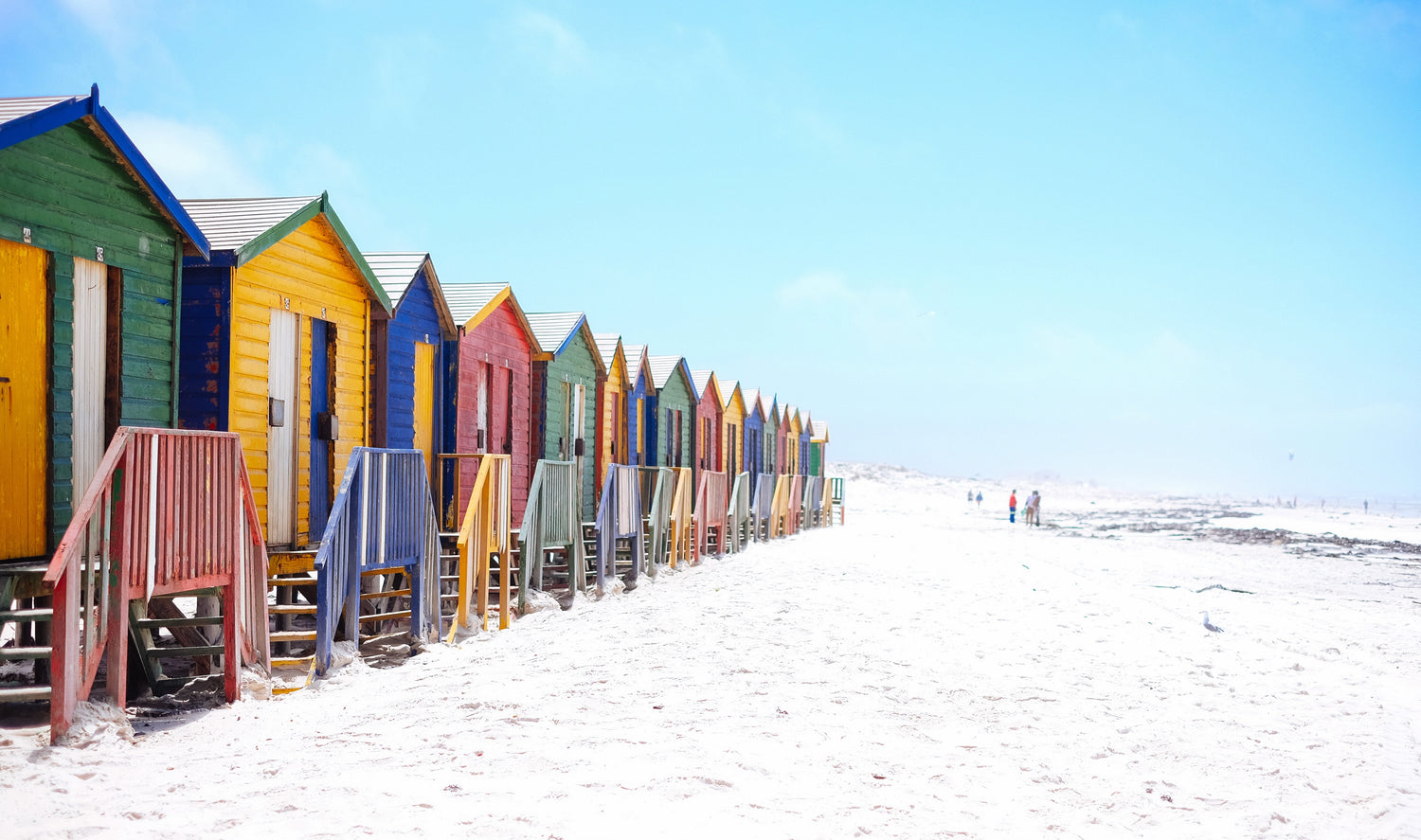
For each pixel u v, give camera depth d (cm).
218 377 919
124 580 594
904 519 5053
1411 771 628
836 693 766
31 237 704
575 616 1181
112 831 409
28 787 463
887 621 1152
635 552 1515
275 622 1010
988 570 1933
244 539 737
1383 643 1207
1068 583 1750
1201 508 10844
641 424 2278
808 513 3259
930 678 841
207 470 684
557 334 1772
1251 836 489
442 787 488
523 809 456
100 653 588
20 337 702
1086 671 915
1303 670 990
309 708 696
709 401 2767
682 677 807
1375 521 6825
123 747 564
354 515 848
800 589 1472
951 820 481
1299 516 7606
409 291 1277
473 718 656
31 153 704
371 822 431
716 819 456
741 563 1948
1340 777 608
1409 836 496
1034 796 534
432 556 987
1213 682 898
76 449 752
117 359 788
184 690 727
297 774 512
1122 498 16362
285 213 1002
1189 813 521
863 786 530
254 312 963
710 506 1986
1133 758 630
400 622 1078
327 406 1110
